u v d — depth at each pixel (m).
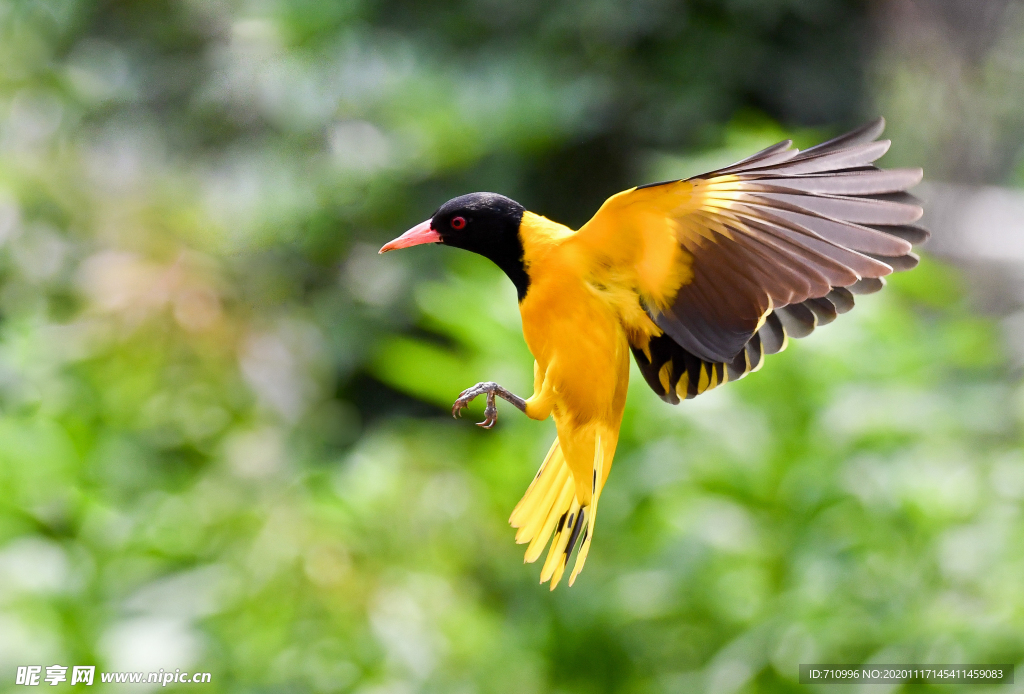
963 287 18.78
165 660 8.09
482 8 18.61
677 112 18.23
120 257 12.98
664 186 4.75
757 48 18.58
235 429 12.29
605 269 5.05
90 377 11.63
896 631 8.30
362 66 17.56
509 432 10.38
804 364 9.72
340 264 18.61
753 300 4.92
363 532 9.85
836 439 9.31
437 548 10.13
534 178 19.00
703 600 8.90
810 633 8.38
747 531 8.89
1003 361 13.78
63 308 13.06
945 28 22.44
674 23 18.25
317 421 15.86
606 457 5.18
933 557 8.73
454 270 16.98
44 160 14.08
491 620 9.98
